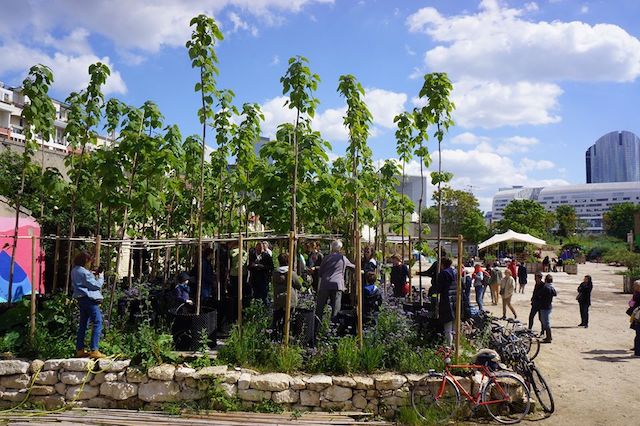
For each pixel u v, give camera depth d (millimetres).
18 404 6738
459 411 6816
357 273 7781
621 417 7070
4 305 8266
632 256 37062
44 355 7137
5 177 12500
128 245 9422
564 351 11203
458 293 7574
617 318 16016
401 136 12141
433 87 9461
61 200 9477
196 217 13297
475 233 57625
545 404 7578
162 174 9109
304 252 13086
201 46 8070
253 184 9633
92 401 6773
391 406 6844
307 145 8320
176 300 8141
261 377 6777
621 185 178375
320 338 7992
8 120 45188
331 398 6781
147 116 9102
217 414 6441
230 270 10188
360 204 10516
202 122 8375
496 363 7172
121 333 8062
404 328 8086
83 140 9070
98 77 8688
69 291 8992
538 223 68875
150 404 6723
